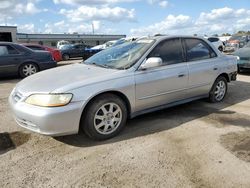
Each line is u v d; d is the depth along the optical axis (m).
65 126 3.57
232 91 6.86
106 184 2.90
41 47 14.32
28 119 3.58
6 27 28.97
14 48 9.80
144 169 3.16
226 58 5.80
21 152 3.66
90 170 3.17
